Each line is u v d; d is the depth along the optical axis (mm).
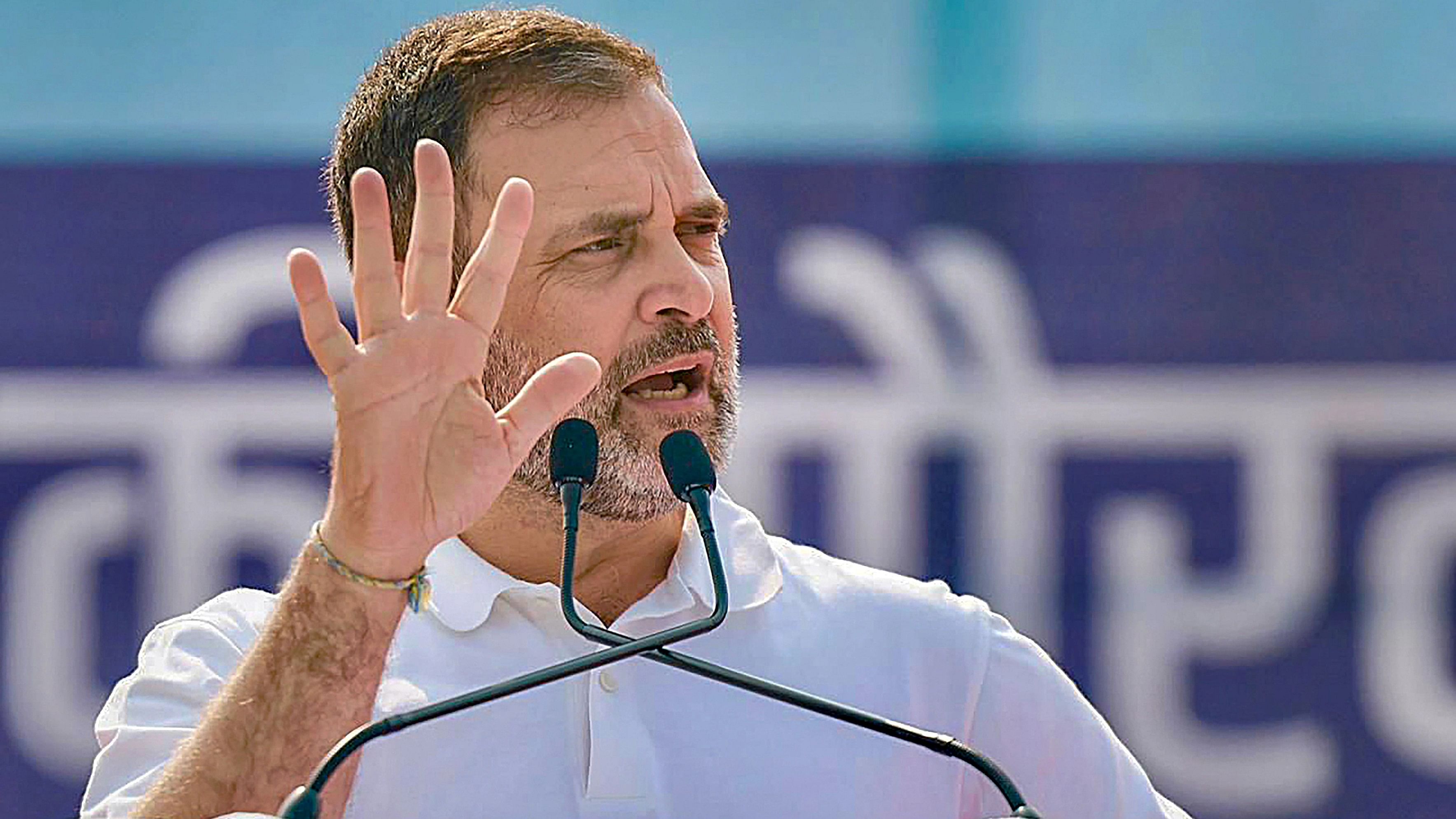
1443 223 12555
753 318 12555
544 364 6324
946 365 12602
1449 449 12539
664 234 6398
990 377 12602
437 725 6180
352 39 12500
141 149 12469
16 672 12383
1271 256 12594
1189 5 12570
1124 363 12602
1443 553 12547
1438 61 12570
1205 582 12594
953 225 12602
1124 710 12539
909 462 12570
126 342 12508
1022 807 4828
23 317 12453
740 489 12531
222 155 12492
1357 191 12570
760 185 12539
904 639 6648
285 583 5664
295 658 5473
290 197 12523
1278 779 12500
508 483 6145
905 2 12562
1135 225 12578
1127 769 6844
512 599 6426
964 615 6770
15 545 12422
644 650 5152
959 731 6574
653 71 6672
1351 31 12562
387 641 5543
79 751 12359
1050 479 12586
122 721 6227
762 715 6387
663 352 6281
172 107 12484
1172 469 12602
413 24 12469
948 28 12578
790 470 12570
